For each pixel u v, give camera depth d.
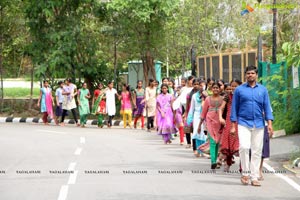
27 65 58.22
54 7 46.44
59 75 45.97
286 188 16.27
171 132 28.03
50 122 44.03
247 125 16.77
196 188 16.25
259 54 32.03
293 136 28.31
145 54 47.75
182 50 57.03
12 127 38.50
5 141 29.36
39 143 28.38
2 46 50.09
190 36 55.38
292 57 22.58
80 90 39.78
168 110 28.12
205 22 54.09
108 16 46.94
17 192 15.84
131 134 33.66
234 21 56.22
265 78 30.05
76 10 47.34
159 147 26.73
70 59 45.88
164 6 44.09
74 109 40.75
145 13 43.56
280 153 23.36
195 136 23.05
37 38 47.06
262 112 16.88
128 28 46.56
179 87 31.67
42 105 41.50
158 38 47.06
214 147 19.67
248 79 16.94
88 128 38.62
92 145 27.48
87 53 47.06
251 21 55.53
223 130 19.09
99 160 22.14
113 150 25.47
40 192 15.76
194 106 23.34
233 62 42.25
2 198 15.09
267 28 54.03
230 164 19.27
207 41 57.12
